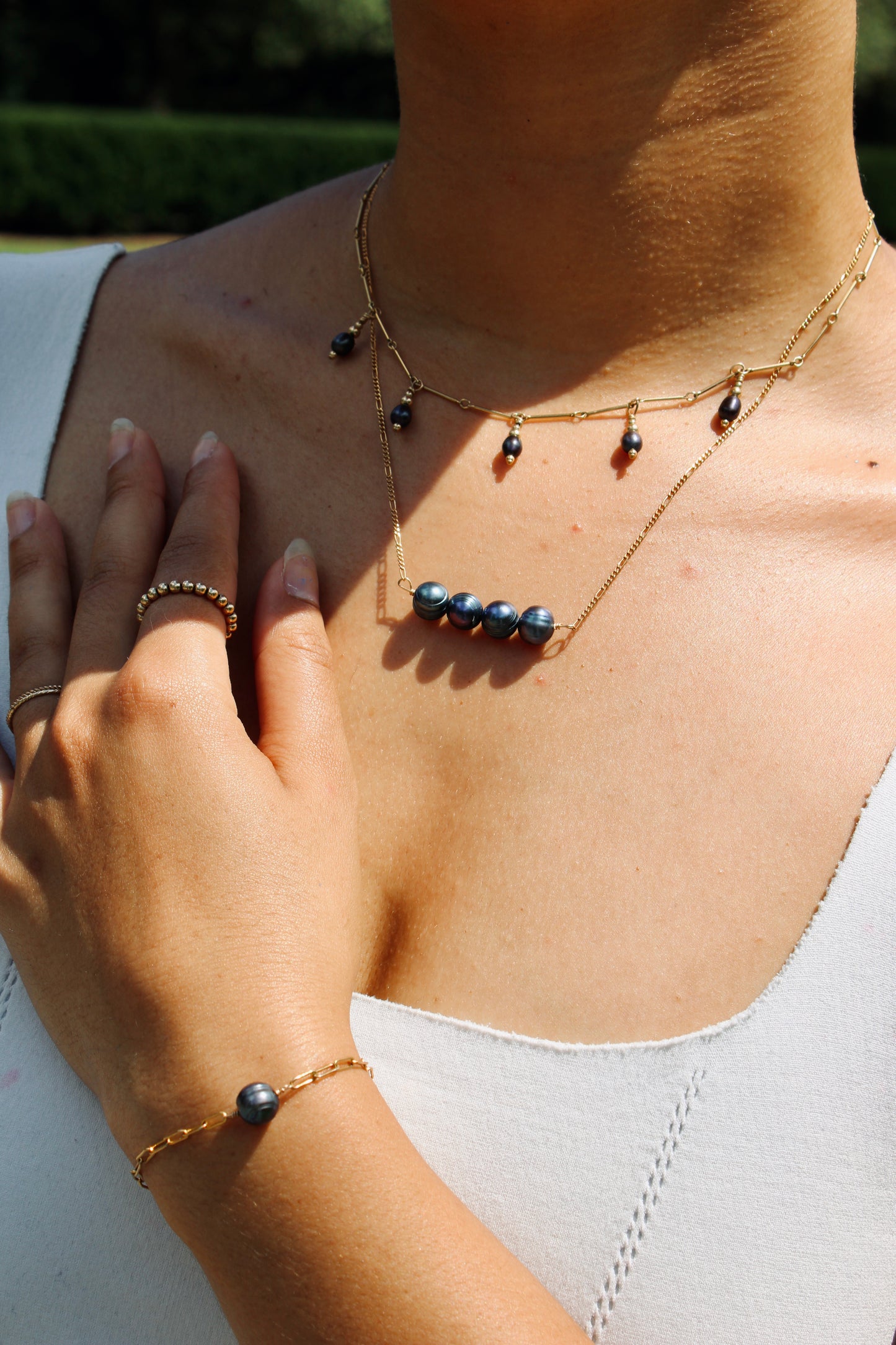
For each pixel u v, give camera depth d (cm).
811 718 42
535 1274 39
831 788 41
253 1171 37
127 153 449
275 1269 37
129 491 45
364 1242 37
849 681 42
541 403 46
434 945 41
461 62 42
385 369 47
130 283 49
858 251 46
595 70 42
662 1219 39
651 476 45
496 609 43
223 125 452
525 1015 40
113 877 40
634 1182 39
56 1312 41
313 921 40
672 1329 39
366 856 42
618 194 43
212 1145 38
